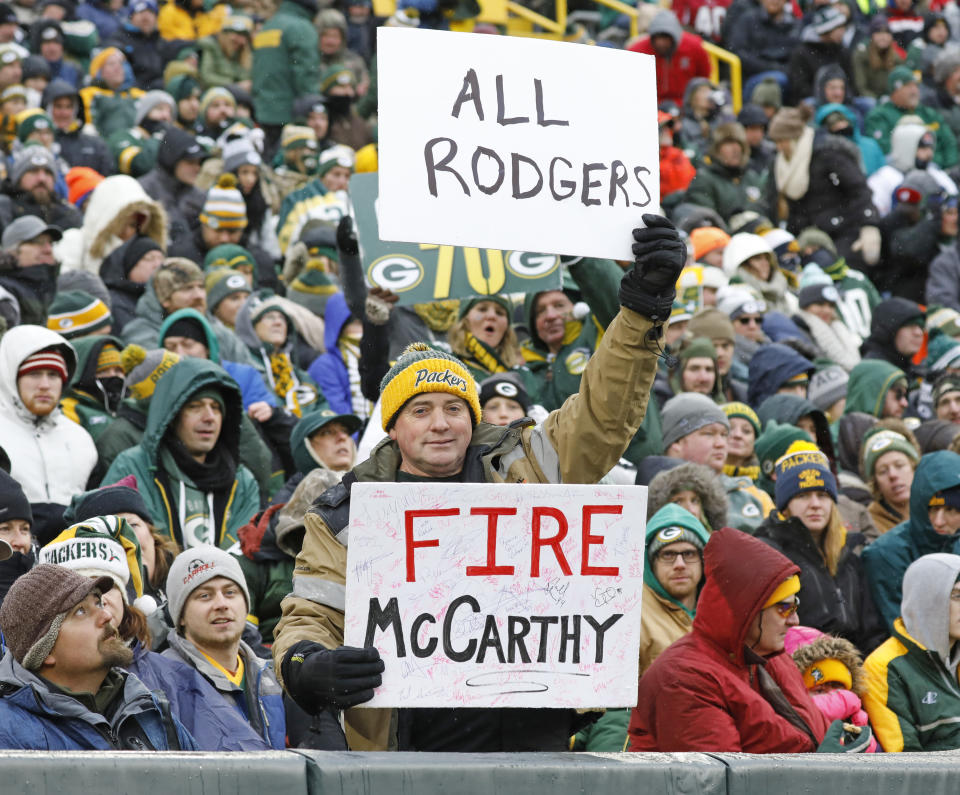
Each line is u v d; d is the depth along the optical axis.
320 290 34.84
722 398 30.48
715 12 62.25
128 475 22.88
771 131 49.53
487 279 20.48
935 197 48.75
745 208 46.75
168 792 8.93
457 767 9.49
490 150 11.99
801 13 62.34
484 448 12.17
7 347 23.34
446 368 12.05
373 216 20.72
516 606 11.13
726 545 15.65
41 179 35.84
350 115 48.22
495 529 11.14
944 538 22.86
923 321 39.47
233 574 16.89
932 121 57.38
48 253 30.47
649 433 26.16
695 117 53.75
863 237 48.62
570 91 12.25
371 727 11.85
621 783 9.72
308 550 11.81
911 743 19.95
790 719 15.79
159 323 30.36
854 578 23.12
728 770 9.91
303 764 9.25
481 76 12.05
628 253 12.20
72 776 8.77
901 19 62.62
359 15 56.19
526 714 11.96
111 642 13.48
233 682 16.66
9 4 52.75
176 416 23.11
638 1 65.94
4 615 13.48
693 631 15.80
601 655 11.20
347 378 30.72
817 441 29.92
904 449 27.41
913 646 20.25
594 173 12.21
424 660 10.99
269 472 25.83
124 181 34.62
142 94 50.75
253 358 30.64
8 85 44.28
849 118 54.00
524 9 62.94
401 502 11.05
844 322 43.97
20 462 22.97
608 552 11.25
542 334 28.36
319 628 11.51
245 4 56.19
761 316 37.03
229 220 37.56
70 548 16.12
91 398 26.19
